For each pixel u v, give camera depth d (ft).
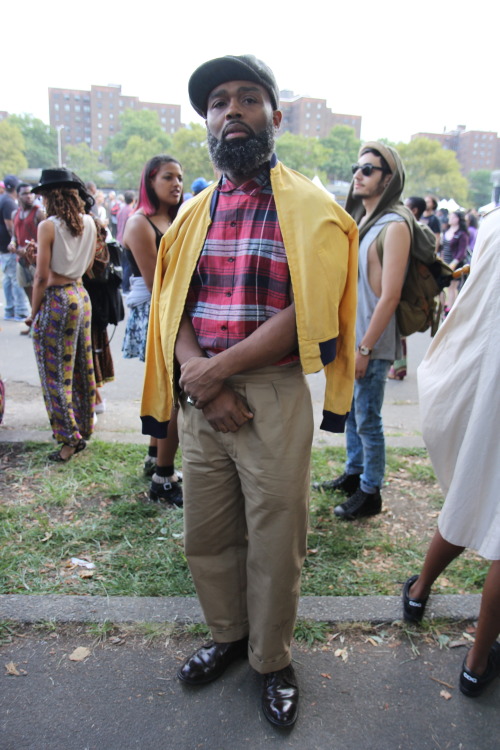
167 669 6.53
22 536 9.02
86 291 11.91
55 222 10.69
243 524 6.26
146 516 9.78
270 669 5.98
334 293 5.36
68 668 6.48
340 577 8.27
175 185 10.22
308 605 7.50
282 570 5.64
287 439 5.45
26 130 387.55
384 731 5.80
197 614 7.29
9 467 11.48
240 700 6.15
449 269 9.03
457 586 8.09
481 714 6.03
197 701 6.12
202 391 5.28
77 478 11.03
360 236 9.17
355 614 7.36
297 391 5.58
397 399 17.81
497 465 5.72
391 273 8.58
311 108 435.94
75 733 5.70
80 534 9.15
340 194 290.97
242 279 5.38
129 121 417.08
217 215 5.60
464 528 5.93
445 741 5.71
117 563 8.43
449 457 6.41
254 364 5.23
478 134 423.64
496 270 5.74
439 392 6.32
